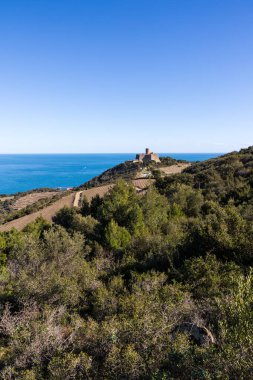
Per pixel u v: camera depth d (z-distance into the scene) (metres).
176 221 24.12
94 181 117.75
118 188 31.39
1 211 86.50
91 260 17.22
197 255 12.77
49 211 51.78
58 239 17.06
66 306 10.07
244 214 21.14
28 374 6.03
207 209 30.52
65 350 6.96
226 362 4.81
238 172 47.69
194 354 5.51
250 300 5.79
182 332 6.79
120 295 10.20
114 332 6.83
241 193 31.23
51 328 7.60
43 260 14.19
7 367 6.47
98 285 11.70
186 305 8.34
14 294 10.38
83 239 20.06
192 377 4.89
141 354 6.06
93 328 7.42
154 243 15.88
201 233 13.45
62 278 11.45
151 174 85.31
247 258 11.83
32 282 10.59
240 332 5.17
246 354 4.80
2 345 8.05
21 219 49.19
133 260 14.36
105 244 19.27
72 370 5.96
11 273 12.69
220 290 9.62
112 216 24.16
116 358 6.01
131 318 8.00
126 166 122.00
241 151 78.19
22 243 17.52
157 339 6.34
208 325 7.25
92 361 6.38
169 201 34.03
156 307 8.38
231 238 12.64
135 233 21.75
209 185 44.22
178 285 10.21
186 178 50.88
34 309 9.49
